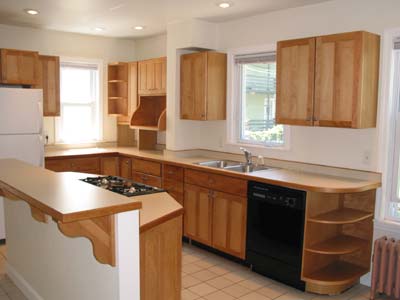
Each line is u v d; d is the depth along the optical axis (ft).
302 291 10.67
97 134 19.34
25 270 10.30
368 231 11.16
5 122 13.67
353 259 11.51
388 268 9.98
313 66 10.87
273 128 13.89
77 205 5.51
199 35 14.76
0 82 14.93
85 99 18.92
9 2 12.56
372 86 10.54
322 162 12.21
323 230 10.99
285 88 11.63
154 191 9.46
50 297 9.05
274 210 10.98
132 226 5.98
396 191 10.84
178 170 14.16
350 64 10.16
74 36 18.06
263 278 11.48
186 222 14.01
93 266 7.03
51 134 17.88
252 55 14.16
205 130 16.12
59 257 8.39
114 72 19.02
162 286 7.68
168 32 15.66
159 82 16.52
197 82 14.74
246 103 14.88
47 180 7.41
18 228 10.47
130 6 12.89
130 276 6.08
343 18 11.49
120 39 19.40
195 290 10.68
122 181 10.56
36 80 15.64
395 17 10.41
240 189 11.89
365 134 11.15
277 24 13.19
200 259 12.89
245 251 11.93
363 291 10.82
